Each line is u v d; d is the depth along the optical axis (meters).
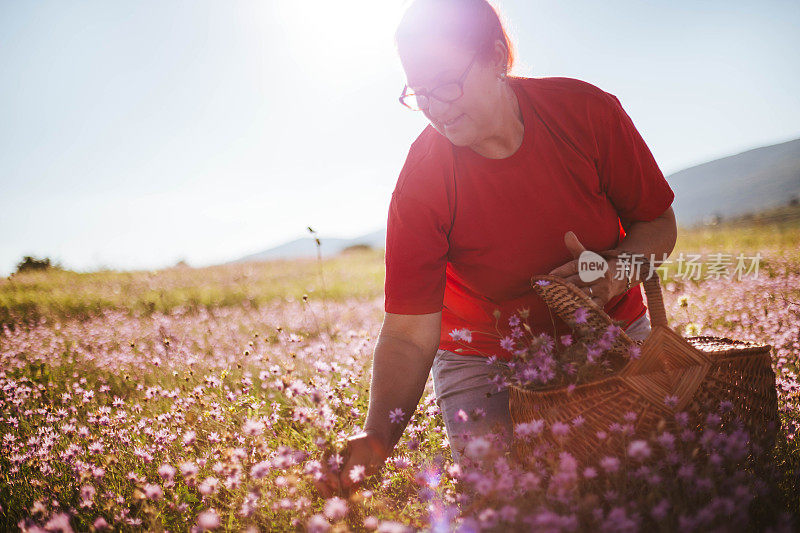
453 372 2.60
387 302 2.39
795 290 6.16
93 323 9.30
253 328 7.94
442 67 2.00
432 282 2.36
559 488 1.71
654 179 2.43
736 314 5.43
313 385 3.39
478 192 2.30
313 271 17.48
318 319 7.82
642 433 1.87
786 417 2.71
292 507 2.09
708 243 12.68
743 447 1.89
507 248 2.35
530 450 2.03
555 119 2.27
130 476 2.53
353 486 2.09
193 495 2.53
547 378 2.05
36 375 5.71
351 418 2.86
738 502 1.73
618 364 2.08
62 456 3.02
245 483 2.36
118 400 4.27
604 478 1.88
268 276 16.55
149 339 7.46
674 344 1.89
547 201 2.29
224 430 3.00
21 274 18.64
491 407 2.47
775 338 4.30
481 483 1.70
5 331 8.85
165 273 18.33
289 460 2.09
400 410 2.21
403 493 2.35
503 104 2.19
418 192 2.32
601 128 2.30
